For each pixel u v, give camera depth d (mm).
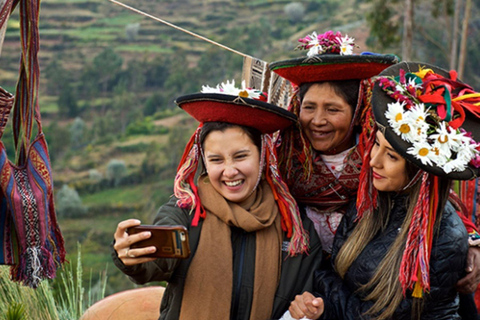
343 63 2826
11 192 2717
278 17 100812
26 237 2754
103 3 114625
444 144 2508
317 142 2992
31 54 2818
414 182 2662
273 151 2908
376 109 2592
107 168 68938
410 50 22484
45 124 82375
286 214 2869
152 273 2645
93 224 59250
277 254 2818
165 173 69375
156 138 77188
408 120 2504
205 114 2746
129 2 114438
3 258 2754
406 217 2680
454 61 23375
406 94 2588
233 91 2865
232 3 109375
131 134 79375
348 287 2818
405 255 2592
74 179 69375
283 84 3514
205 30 103312
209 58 88500
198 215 2783
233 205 2805
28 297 3580
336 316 2799
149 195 65500
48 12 109688
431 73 2740
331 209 3127
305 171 3062
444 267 2623
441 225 2666
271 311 2781
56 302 4078
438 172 2494
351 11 92375
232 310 2756
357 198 2807
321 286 2859
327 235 3154
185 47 97625
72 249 52906
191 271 2736
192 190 2836
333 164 3049
